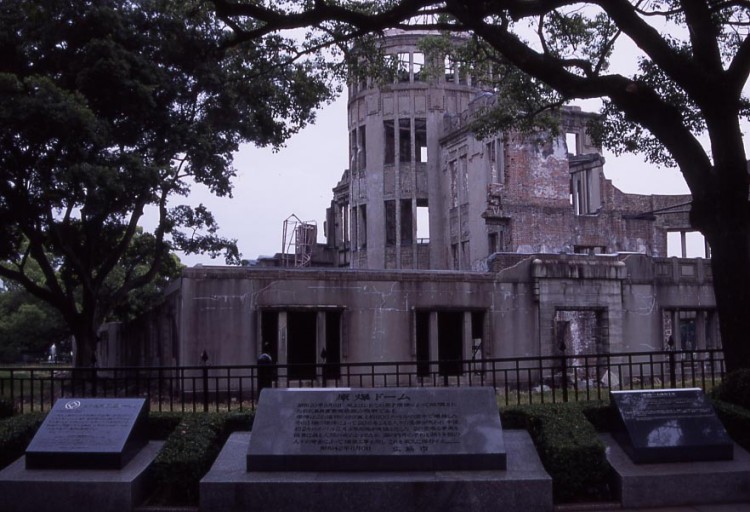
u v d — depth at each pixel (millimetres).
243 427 10961
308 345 26500
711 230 13117
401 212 49906
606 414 10922
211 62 25391
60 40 24406
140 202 28203
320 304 24500
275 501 9078
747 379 11555
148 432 10875
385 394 9852
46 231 28422
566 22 19422
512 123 21562
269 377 13227
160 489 9945
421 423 9648
